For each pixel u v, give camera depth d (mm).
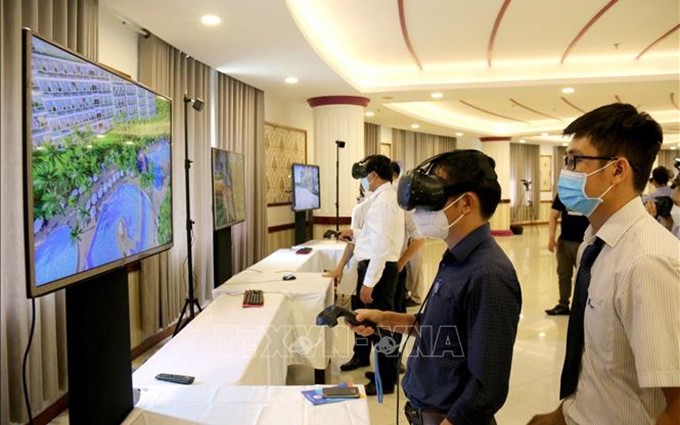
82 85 1208
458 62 5375
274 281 2932
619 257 939
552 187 14680
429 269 7066
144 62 3625
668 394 807
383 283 2793
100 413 1197
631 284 870
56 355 2631
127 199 1461
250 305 2373
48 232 1044
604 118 990
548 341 3896
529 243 10188
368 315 1510
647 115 984
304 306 2652
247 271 3291
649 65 5387
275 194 6129
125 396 1311
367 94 5801
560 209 4559
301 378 3160
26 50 979
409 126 9336
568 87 5602
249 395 1441
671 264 835
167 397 1426
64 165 1115
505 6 3693
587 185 1003
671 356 796
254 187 5457
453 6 3684
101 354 1211
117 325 1295
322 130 5934
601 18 3998
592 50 4969
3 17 2223
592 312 982
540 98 6922
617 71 5461
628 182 980
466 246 1120
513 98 6789
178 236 4004
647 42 4703
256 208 5469
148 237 1641
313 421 1294
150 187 1665
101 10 3191
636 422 904
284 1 2875
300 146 6777
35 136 1009
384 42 4582
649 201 3201
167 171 1860
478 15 3889
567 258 4551
